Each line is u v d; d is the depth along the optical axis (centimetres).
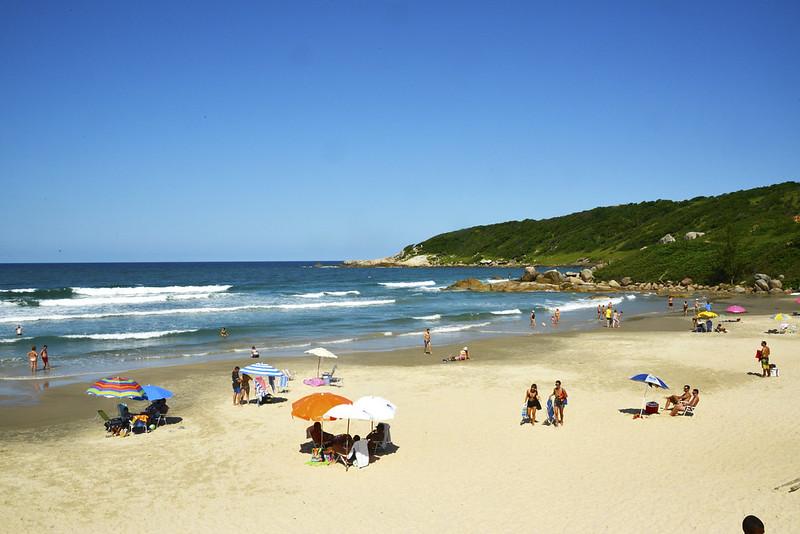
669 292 7762
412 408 1892
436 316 4856
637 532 999
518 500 1154
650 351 3006
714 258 8394
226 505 1148
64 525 1058
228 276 13600
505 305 6084
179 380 2383
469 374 2461
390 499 1173
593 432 1599
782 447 1430
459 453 1447
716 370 2445
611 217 16388
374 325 4353
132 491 1219
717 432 1571
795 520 1012
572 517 1067
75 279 11538
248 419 1784
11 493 1205
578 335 3747
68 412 1908
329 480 1282
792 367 2459
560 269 13538
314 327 4222
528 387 2194
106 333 3809
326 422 1748
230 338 3656
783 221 8956
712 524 1017
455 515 1092
